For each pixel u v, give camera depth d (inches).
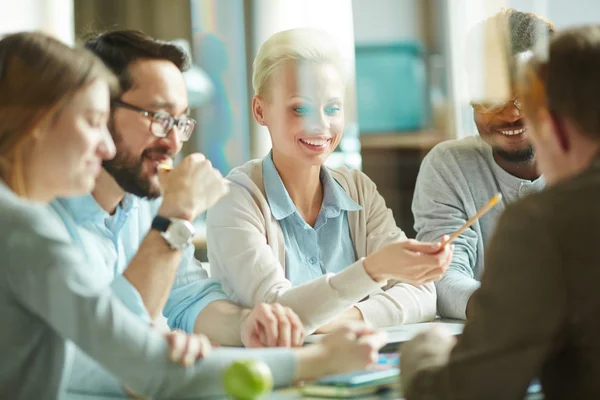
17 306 54.2
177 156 72.5
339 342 59.4
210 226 82.9
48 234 54.9
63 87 54.9
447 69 100.8
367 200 90.7
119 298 59.6
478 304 47.8
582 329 45.8
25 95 54.7
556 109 49.4
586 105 47.9
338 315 78.0
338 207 87.9
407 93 103.0
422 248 77.9
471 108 95.7
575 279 45.4
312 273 85.4
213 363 56.8
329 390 55.8
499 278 46.7
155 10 90.7
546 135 50.7
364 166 102.8
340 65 88.0
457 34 101.7
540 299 45.5
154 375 55.7
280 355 58.1
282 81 84.9
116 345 55.1
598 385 45.7
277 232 84.6
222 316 75.6
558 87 49.1
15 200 54.7
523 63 54.6
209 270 83.0
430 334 53.7
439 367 48.5
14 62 55.1
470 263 90.2
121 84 69.1
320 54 85.5
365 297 82.3
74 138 55.6
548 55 50.1
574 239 45.6
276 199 85.0
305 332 76.8
